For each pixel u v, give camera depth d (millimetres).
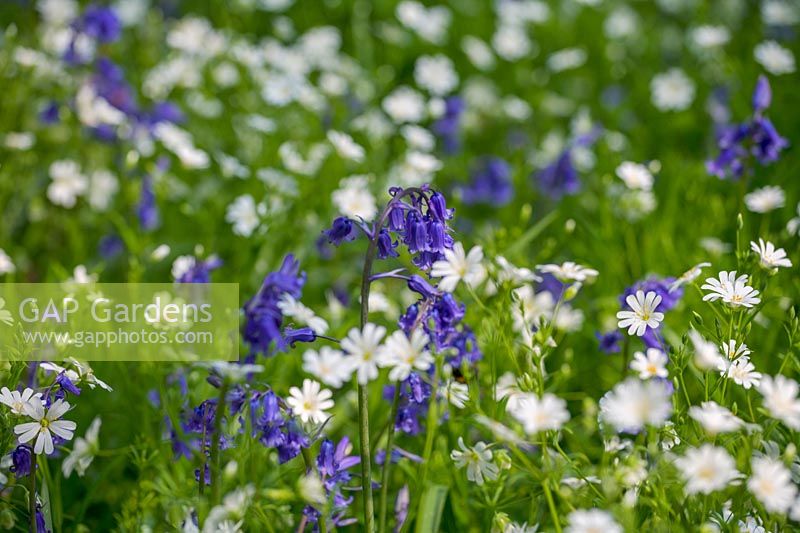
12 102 8531
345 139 7902
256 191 8719
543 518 5219
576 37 13414
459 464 4609
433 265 4398
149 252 7848
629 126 10844
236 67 10672
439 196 4406
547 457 4363
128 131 8750
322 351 3990
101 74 8773
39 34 9539
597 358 6844
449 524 5078
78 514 5250
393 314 6504
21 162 8297
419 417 5320
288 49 11531
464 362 4852
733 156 6816
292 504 5145
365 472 4340
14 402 4383
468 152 10836
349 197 7305
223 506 4039
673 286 4957
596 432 6078
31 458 4402
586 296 7430
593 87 12133
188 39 10375
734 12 12562
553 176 9039
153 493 4930
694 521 4422
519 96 12023
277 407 4105
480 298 5895
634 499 4160
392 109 9719
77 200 8758
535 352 4750
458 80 12320
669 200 8156
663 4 13578
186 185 9125
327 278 7855
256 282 7223
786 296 6238
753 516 4434
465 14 13414
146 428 5543
